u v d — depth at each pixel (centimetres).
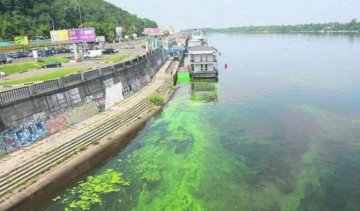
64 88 3781
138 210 2350
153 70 7406
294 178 2791
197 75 7169
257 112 4703
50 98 3562
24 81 4612
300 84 6731
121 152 3359
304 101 5303
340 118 4372
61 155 3080
